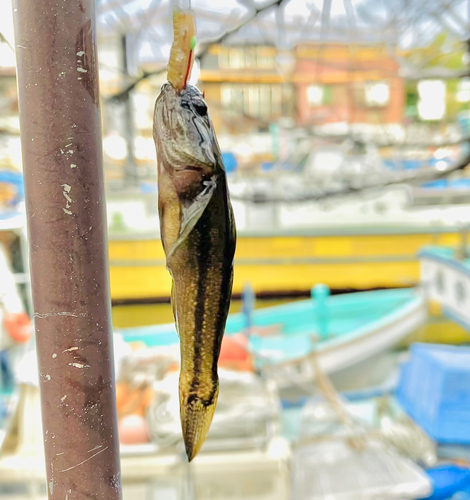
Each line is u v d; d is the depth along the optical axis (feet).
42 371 0.58
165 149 0.54
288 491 2.21
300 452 2.54
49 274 0.56
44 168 0.55
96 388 0.58
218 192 0.54
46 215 0.56
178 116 0.53
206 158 0.53
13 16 0.55
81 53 0.55
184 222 0.54
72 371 0.57
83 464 0.58
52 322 0.57
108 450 0.60
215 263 0.55
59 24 0.53
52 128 0.54
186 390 0.57
